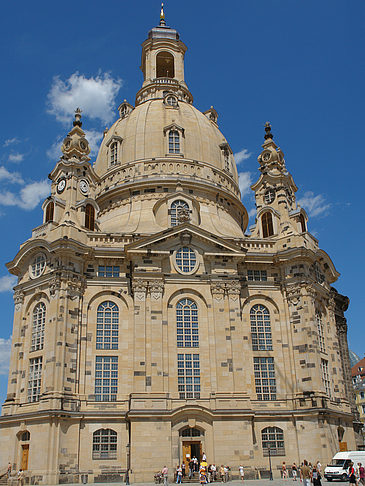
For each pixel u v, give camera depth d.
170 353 61.69
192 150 83.44
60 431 55.38
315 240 73.88
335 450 60.72
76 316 61.84
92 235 67.06
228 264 66.00
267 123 85.19
